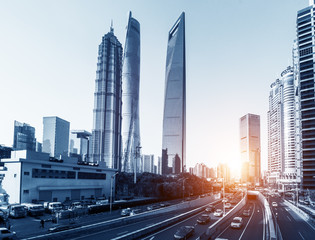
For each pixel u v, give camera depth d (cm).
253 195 14038
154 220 5841
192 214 6975
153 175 16262
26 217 6109
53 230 4419
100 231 4494
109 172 11612
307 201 11881
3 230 3894
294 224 5747
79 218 6075
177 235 3988
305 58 18125
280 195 16638
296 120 18950
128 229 4709
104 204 7625
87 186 10131
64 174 9156
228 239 4144
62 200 8931
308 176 16838
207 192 18475
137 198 12094
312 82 17562
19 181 7531
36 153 8325
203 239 3772
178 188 13812
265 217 6669
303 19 18588
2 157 17488
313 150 16900
